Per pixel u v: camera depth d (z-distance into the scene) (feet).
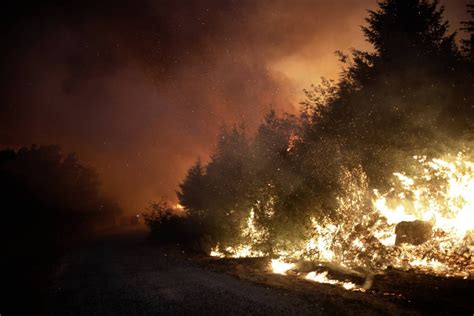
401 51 53.42
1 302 30.60
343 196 37.19
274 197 43.75
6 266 53.72
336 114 51.06
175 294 27.68
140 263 48.16
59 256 66.85
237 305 23.17
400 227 30.73
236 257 45.47
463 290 20.62
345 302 21.25
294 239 39.60
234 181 62.18
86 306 26.84
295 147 47.88
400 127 46.29
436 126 43.93
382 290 22.93
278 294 24.79
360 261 30.45
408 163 42.68
